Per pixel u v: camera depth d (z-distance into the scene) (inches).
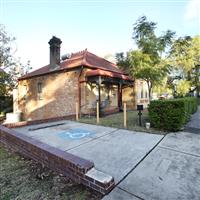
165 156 160.1
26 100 659.4
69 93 498.0
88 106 474.3
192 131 249.8
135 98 633.0
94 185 108.8
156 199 99.9
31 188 113.9
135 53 418.3
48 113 563.2
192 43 649.6
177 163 145.4
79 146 193.6
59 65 543.8
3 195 107.1
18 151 180.9
